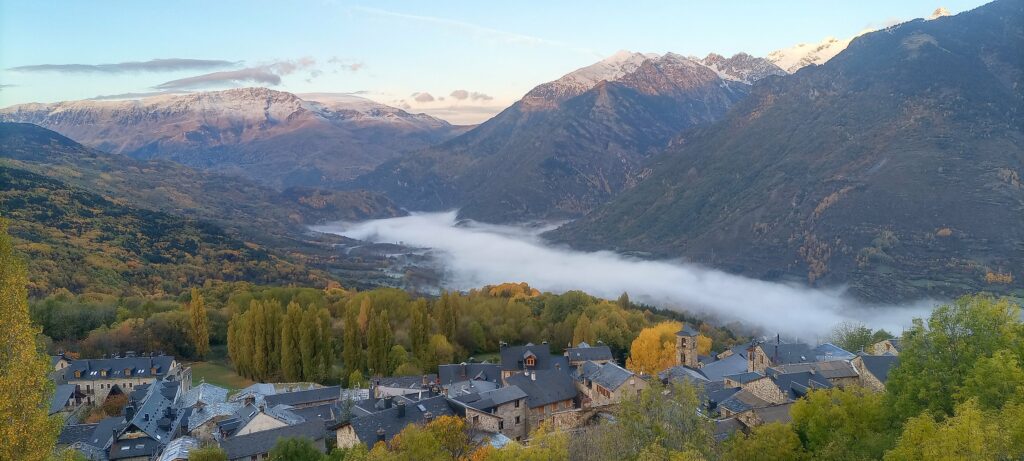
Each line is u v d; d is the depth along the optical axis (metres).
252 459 97.44
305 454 87.25
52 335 199.75
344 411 110.81
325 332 175.38
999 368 59.94
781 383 103.69
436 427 86.06
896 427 69.00
